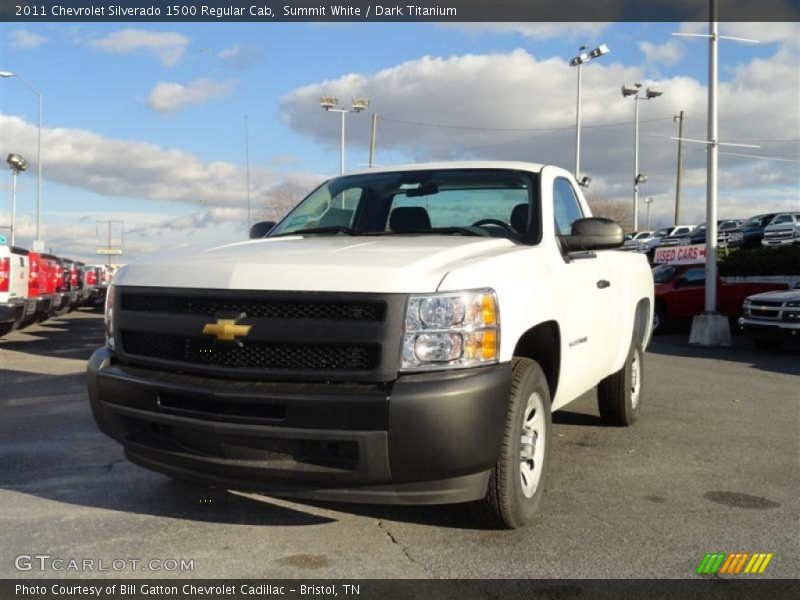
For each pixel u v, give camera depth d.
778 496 4.68
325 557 3.64
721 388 9.07
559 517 4.23
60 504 4.41
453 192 5.05
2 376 9.77
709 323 15.12
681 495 4.68
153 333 3.87
